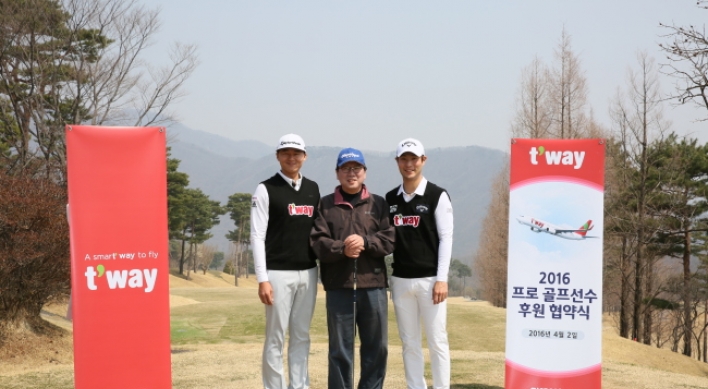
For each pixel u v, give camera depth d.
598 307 5.98
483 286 52.25
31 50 23.00
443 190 5.89
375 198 5.86
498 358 10.82
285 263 5.68
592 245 5.98
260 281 5.64
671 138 34.75
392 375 8.77
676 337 37.34
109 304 5.47
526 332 6.06
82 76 23.36
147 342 5.55
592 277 5.99
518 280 6.07
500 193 44.72
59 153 21.75
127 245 5.49
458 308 25.36
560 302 6.02
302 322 5.83
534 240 6.05
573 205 6.00
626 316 33.69
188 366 9.97
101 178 5.43
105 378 5.47
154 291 5.57
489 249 46.19
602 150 5.98
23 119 23.77
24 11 22.64
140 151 5.51
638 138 31.78
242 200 89.31
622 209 32.28
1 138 28.17
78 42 24.00
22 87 23.61
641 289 32.56
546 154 6.03
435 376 5.89
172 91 25.28
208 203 74.69
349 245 5.52
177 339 18.41
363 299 5.67
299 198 5.75
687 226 32.72
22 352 13.28
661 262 38.22
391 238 5.70
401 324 5.95
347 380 5.71
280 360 5.81
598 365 5.98
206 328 20.28
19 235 12.43
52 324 15.80
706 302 37.09
